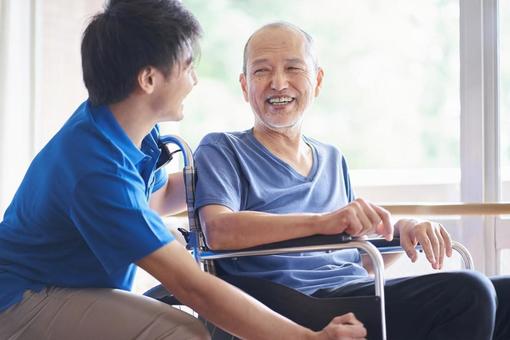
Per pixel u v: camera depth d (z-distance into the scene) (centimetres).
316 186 172
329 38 262
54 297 135
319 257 163
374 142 261
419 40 252
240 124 278
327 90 264
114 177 130
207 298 129
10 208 147
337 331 126
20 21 243
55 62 244
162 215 184
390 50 257
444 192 247
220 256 145
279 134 172
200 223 154
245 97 180
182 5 144
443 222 235
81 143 133
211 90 278
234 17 272
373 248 133
